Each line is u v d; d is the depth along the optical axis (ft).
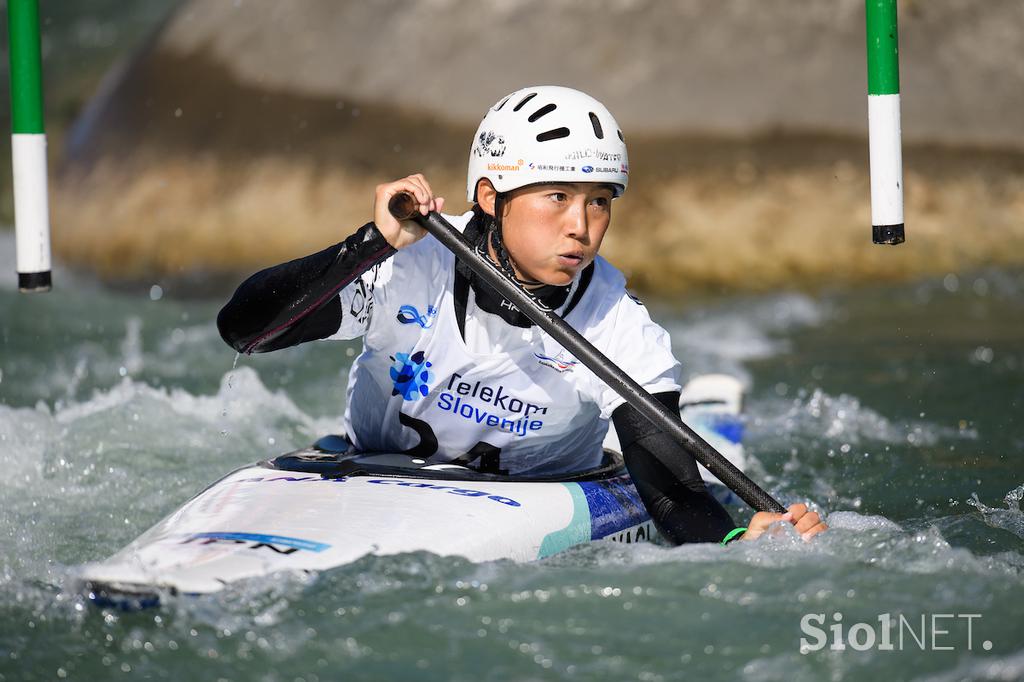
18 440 52.49
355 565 33.60
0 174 162.20
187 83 130.11
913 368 75.77
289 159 121.08
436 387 40.01
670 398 39.37
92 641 31.01
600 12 119.96
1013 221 112.27
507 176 37.52
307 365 77.00
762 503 38.04
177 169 125.18
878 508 47.32
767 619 32.22
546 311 37.32
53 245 129.39
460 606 32.58
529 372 39.63
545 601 33.04
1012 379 71.87
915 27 120.06
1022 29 122.21
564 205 37.47
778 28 117.70
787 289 105.81
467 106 117.80
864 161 112.57
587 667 29.89
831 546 36.37
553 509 38.40
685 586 33.99
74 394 70.79
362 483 38.65
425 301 39.27
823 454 56.75
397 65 121.80
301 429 59.06
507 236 38.29
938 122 116.16
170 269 118.32
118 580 31.63
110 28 222.48
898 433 60.44
